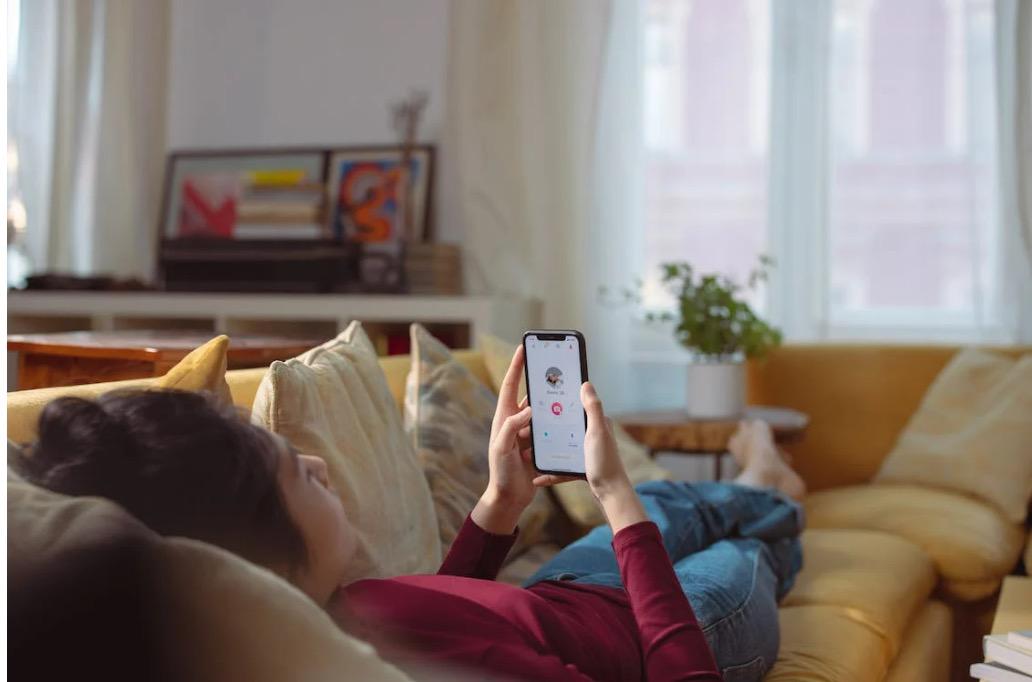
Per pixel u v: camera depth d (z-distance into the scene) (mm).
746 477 2588
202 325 3674
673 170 3709
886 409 3158
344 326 3402
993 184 3443
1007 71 3328
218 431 945
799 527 2133
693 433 2838
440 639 1034
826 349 3244
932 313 3551
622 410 3611
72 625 903
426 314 3336
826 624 1810
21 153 4129
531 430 1302
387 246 3846
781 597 1977
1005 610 1906
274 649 885
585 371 1266
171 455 932
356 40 3977
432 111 3898
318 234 3678
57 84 4105
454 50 3732
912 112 3549
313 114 4023
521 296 3689
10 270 4145
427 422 1918
